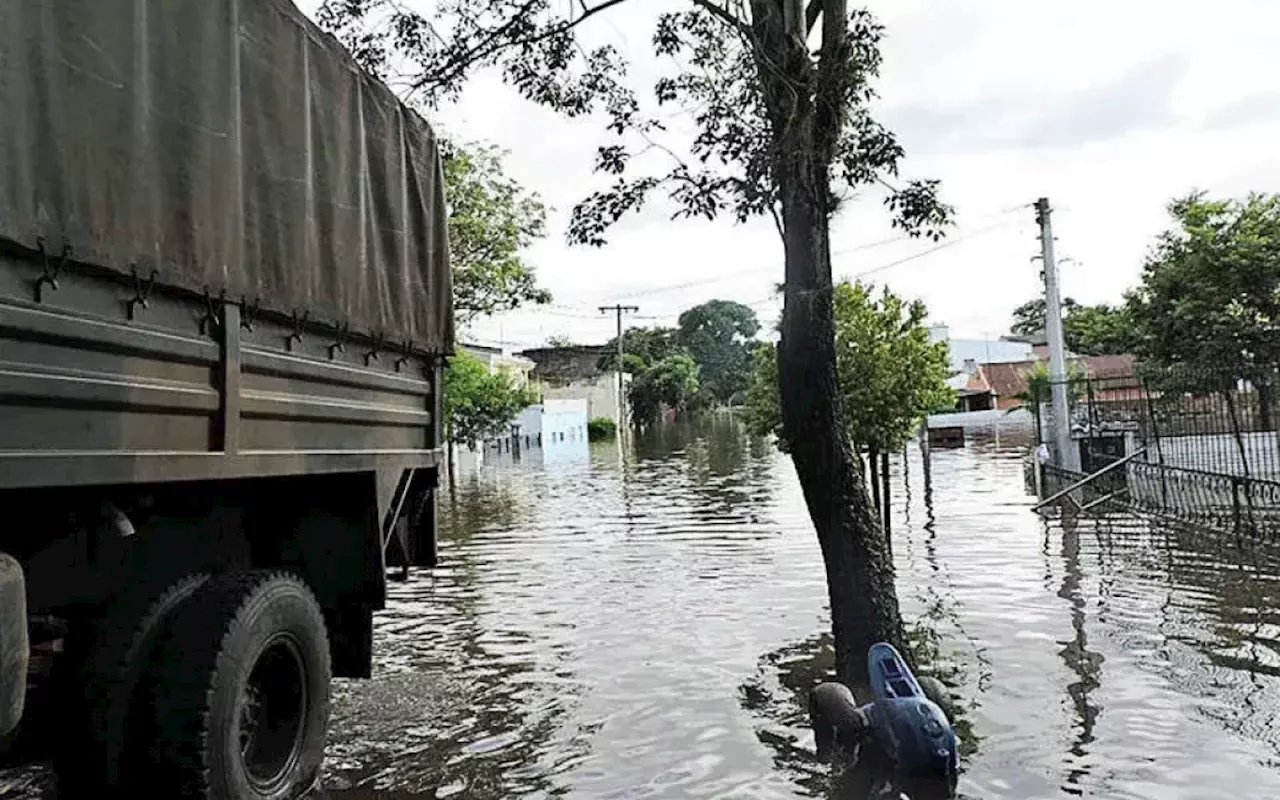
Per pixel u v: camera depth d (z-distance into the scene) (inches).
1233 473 568.4
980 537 525.3
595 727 239.8
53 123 114.6
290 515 201.0
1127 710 238.1
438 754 221.8
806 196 285.9
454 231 916.6
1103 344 1220.5
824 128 285.3
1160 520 561.9
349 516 209.5
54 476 113.0
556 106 330.6
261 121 164.4
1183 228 846.5
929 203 304.0
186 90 143.2
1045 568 429.7
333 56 192.1
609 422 2485.2
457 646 328.5
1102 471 655.1
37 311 111.9
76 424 117.6
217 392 148.6
